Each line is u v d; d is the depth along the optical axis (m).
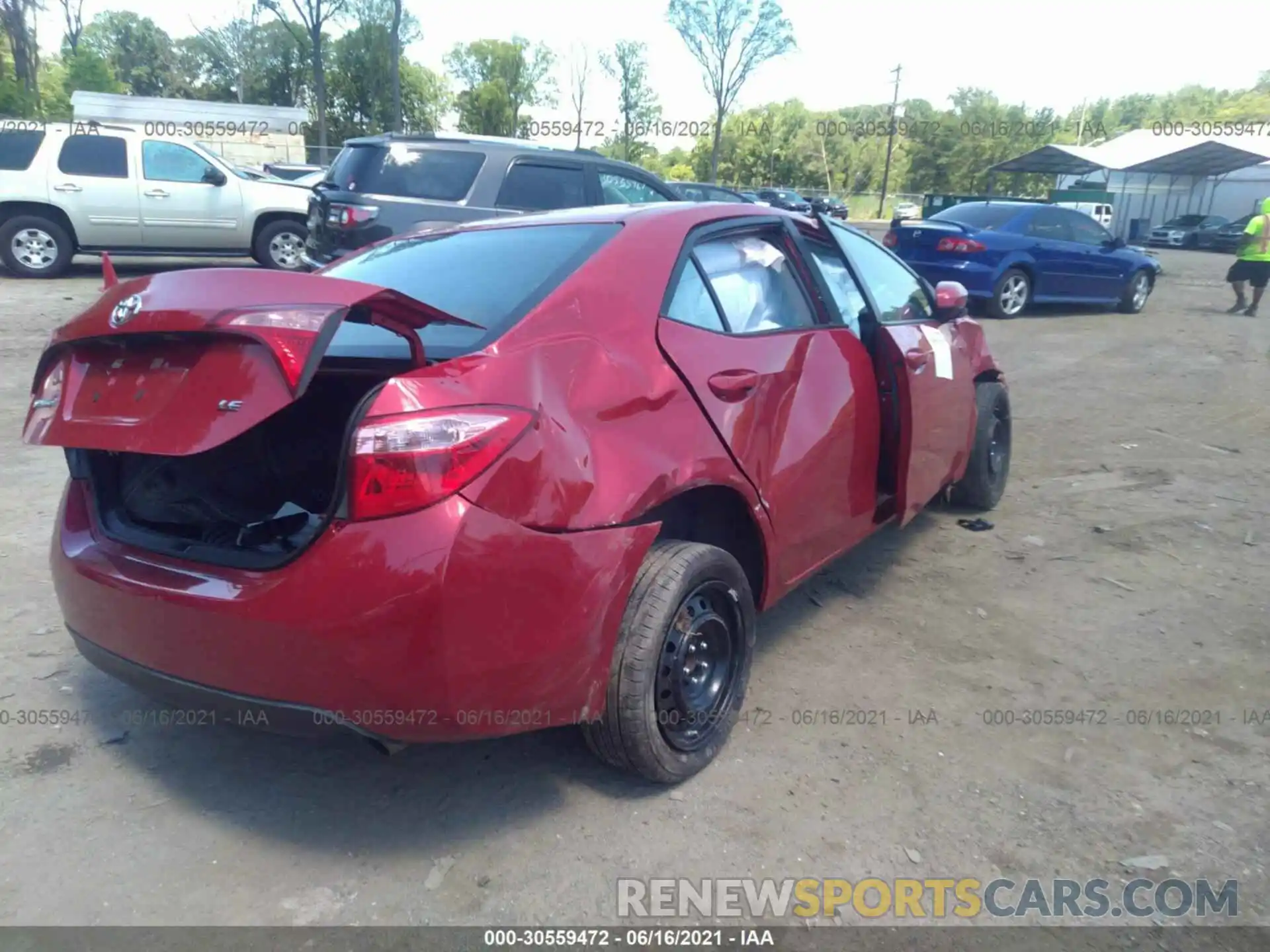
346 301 2.22
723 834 2.73
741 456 3.02
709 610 2.97
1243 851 2.69
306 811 2.80
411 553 2.19
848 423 3.63
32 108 28.25
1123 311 14.60
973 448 5.21
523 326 2.59
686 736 2.93
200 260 16.16
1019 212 13.48
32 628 3.83
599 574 2.48
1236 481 6.13
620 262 2.95
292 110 30.94
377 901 2.45
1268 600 4.33
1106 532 5.20
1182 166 39.88
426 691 2.26
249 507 2.85
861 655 3.80
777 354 3.33
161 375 2.33
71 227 13.01
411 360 2.51
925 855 2.66
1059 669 3.71
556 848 2.66
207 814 2.77
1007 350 11.04
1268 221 14.15
